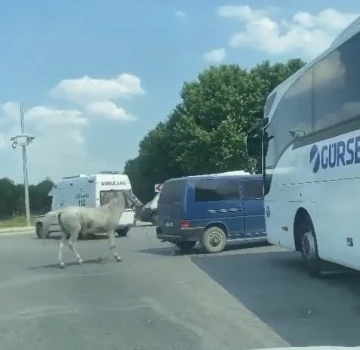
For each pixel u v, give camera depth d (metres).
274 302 9.03
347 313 8.09
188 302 9.38
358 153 7.99
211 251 16.61
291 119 11.37
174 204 16.89
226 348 6.52
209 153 45.34
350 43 8.20
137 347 6.77
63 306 9.65
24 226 41.25
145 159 65.25
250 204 17.05
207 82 47.12
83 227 15.62
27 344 7.23
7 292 11.54
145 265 14.48
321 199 9.74
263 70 49.97
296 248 11.56
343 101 8.55
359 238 8.16
